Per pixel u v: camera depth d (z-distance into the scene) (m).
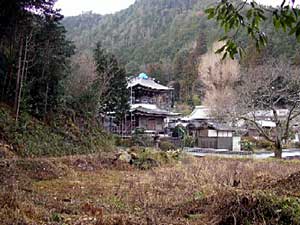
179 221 5.80
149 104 41.00
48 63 18.70
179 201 7.96
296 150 31.11
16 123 16.16
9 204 5.87
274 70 23.67
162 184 11.15
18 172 11.34
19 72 17.12
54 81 19.44
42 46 18.72
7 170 11.02
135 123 36.03
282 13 2.45
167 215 6.44
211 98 37.97
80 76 23.67
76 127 20.62
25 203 6.19
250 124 25.22
